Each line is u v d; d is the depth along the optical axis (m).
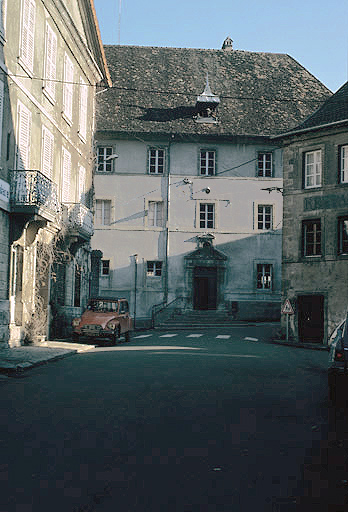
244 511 4.61
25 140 20.55
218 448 6.57
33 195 19.36
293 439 7.09
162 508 4.64
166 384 11.38
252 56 48.56
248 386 11.45
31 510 4.55
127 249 41.44
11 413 8.45
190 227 41.81
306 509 4.67
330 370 9.94
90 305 24.36
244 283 41.88
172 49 48.19
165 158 42.00
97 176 41.66
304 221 31.50
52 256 23.19
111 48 47.50
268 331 34.03
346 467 5.87
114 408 8.85
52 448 6.46
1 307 18.47
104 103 43.00
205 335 30.73
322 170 30.95
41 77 22.17
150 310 41.25
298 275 31.33
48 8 22.67
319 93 46.34
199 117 42.69
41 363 15.28
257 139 42.31
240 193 42.12
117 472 5.58
